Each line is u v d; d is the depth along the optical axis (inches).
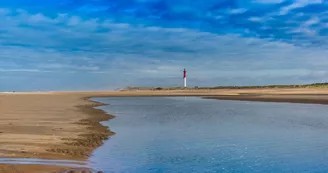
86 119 1153.4
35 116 1171.9
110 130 911.7
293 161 552.4
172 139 763.4
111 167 505.4
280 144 697.0
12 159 487.2
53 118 1125.1
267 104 2153.1
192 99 3107.8
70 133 797.9
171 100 2928.2
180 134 842.2
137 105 2142.0
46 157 520.7
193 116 1348.4
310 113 1460.4
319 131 896.3
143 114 1443.2
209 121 1155.9
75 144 657.6
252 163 540.4
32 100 2501.2
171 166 518.0
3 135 702.5
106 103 2399.1
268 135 825.5
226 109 1745.8
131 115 1387.8
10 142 622.2
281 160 556.1
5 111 1362.0
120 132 876.0
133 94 4867.1
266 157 580.1
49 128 860.0
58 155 545.6
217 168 509.7
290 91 4315.9
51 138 701.3
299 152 621.0
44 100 2534.5
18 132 758.5
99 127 954.1
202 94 4542.3
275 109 1711.4
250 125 1035.9
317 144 703.7
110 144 697.0
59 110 1503.4
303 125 1032.2
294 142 725.3
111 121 1144.8
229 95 3902.6
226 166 520.7
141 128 962.7
